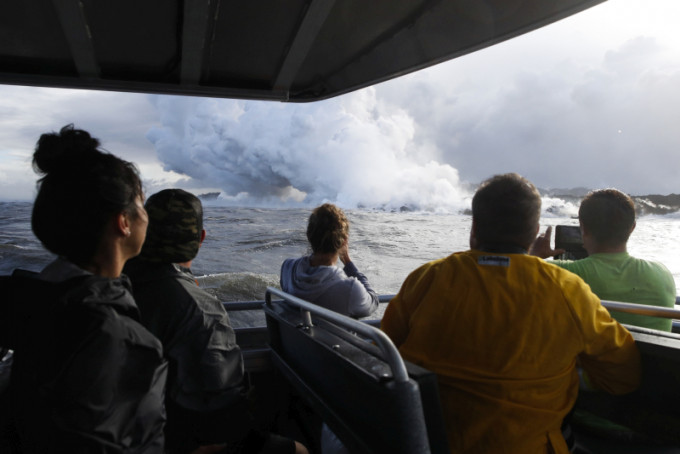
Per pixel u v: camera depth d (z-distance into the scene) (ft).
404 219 225.15
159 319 3.94
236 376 4.17
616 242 5.91
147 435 2.65
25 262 57.82
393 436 3.20
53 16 6.46
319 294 6.07
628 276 5.73
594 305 3.76
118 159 3.03
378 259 69.97
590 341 3.70
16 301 2.67
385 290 42.55
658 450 4.22
